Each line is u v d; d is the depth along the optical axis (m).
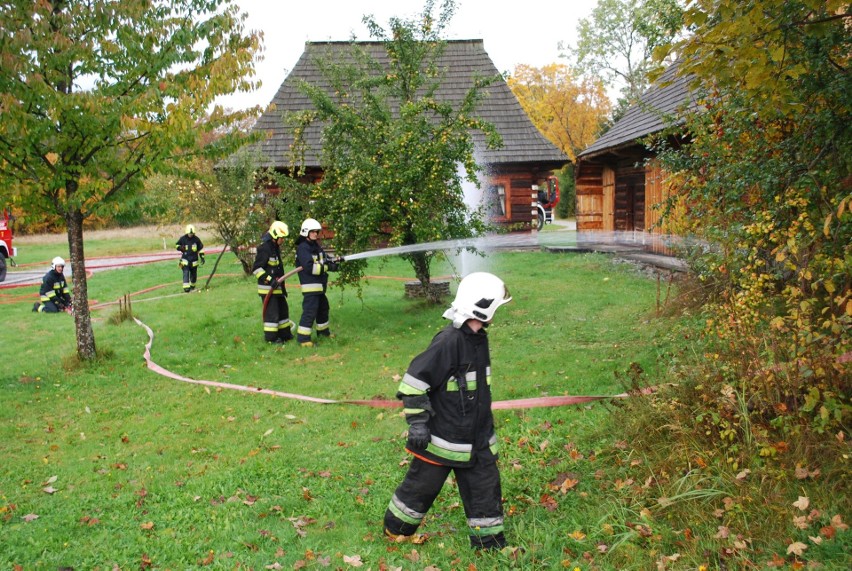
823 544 3.35
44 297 14.57
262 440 5.89
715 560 3.46
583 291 11.97
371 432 5.92
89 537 4.21
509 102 21.12
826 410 3.82
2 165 7.70
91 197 8.33
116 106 7.58
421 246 10.16
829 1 4.39
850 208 3.95
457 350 3.70
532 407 6.03
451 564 3.72
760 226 5.01
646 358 7.06
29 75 7.14
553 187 34.72
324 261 9.64
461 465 3.74
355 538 4.07
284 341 9.84
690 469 4.16
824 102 5.43
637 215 16.97
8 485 5.06
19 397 7.41
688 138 11.48
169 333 10.36
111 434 6.20
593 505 4.24
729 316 4.99
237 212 17.31
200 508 4.57
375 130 10.92
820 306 4.93
